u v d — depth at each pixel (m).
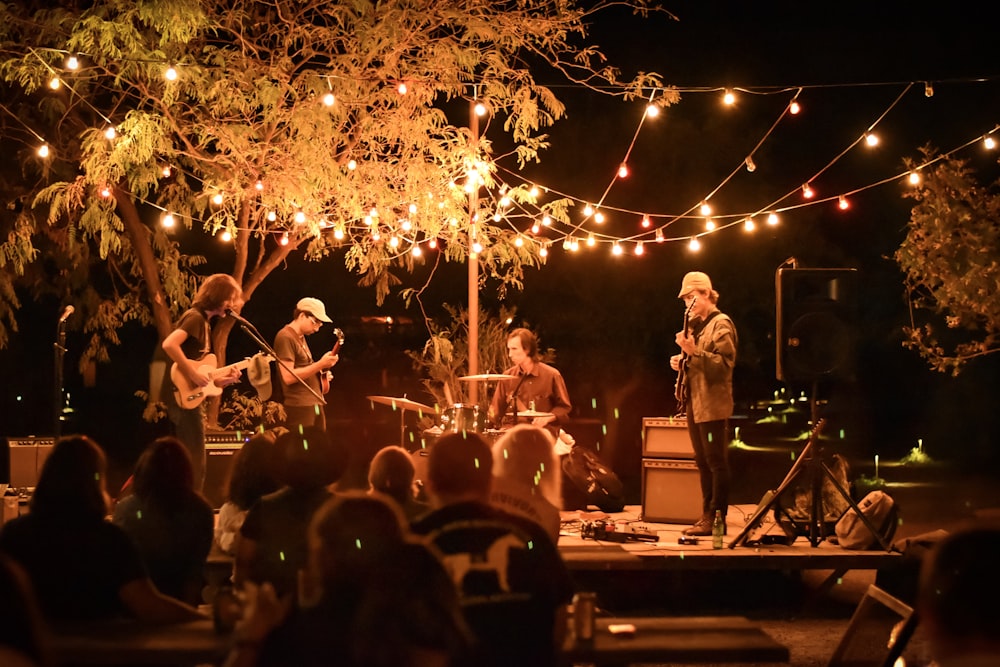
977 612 1.72
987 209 11.92
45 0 9.66
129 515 4.39
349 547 2.94
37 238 11.42
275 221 9.90
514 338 8.73
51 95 9.75
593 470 8.65
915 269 12.19
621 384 15.36
